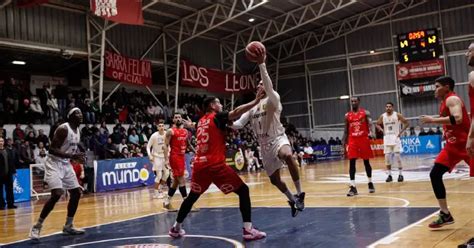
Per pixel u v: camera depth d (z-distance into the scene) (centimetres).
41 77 2309
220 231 623
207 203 978
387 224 582
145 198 1235
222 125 570
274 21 2842
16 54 2047
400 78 3003
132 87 2611
